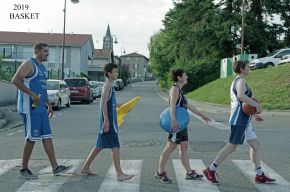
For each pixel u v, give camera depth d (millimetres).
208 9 48562
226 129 15070
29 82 7566
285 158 9688
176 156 9750
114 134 7523
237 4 48906
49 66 70188
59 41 70438
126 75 99188
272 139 12727
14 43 67812
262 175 7340
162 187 7027
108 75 7504
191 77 46031
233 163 9000
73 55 70938
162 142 11961
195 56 49969
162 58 61594
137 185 7145
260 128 15625
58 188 6949
